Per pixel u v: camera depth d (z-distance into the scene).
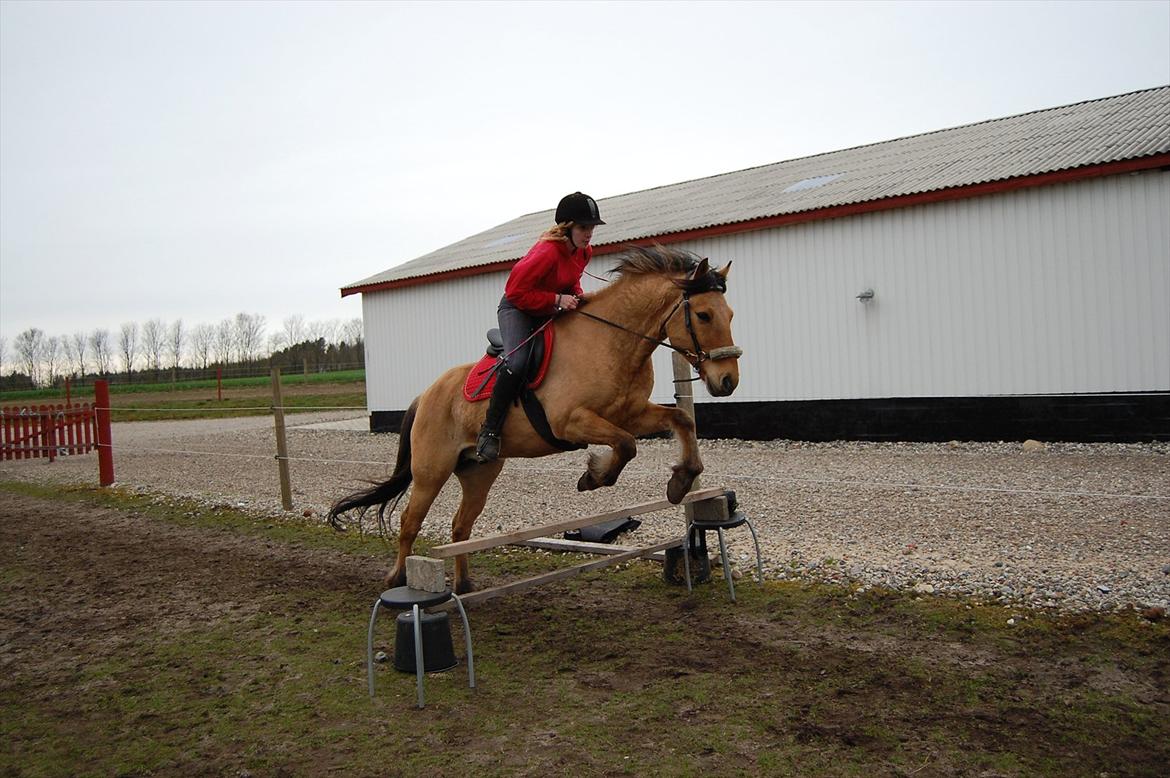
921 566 6.18
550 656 4.98
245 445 18.83
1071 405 12.07
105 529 9.83
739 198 17.44
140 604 6.58
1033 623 4.95
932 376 13.19
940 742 3.62
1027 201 12.26
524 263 5.12
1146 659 4.36
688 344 4.90
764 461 12.39
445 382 5.84
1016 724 3.75
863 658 4.61
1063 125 15.55
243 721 4.28
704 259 4.86
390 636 5.55
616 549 6.18
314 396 35.00
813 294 14.25
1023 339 12.40
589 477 5.04
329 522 6.43
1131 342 11.61
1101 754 3.46
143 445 19.69
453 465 5.84
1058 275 12.09
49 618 6.31
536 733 3.94
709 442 15.16
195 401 35.34
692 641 5.07
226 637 5.66
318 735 4.06
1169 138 11.68
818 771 3.44
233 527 9.57
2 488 13.83
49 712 4.53
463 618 4.64
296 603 6.41
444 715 4.21
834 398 14.13
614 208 21.72
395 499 6.48
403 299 20.19
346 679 4.79
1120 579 5.55
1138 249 11.49
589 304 5.23
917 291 13.25
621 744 3.77
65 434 20.50
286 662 5.12
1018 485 9.20
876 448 13.13
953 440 13.03
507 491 10.78
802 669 4.51
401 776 3.59
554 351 5.17
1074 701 3.95
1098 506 7.85
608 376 4.98
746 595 5.92
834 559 6.57
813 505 8.74
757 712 4.01
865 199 13.37
